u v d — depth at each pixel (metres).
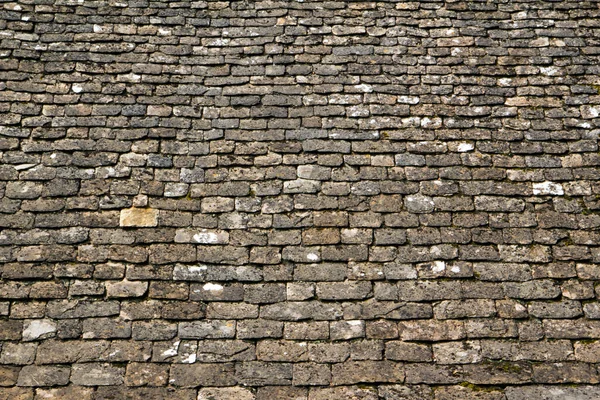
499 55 5.00
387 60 4.95
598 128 4.61
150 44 4.96
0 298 3.82
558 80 4.86
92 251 4.02
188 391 3.60
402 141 4.55
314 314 3.86
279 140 4.54
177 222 4.15
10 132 4.44
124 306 3.85
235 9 5.21
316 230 4.16
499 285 3.96
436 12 5.23
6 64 4.73
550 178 4.39
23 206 4.15
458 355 3.73
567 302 3.89
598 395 3.59
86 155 4.39
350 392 3.62
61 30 4.97
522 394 3.60
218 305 3.88
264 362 3.70
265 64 4.91
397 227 4.18
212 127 4.58
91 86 4.71
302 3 5.24
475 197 4.30
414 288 3.95
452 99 4.76
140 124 4.55
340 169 4.41
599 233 4.15
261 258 4.04
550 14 5.22
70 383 3.60
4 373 3.61
